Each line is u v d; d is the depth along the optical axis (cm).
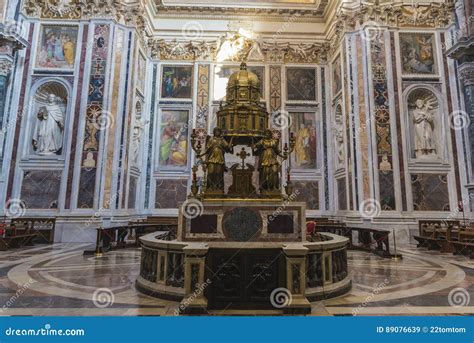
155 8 1706
